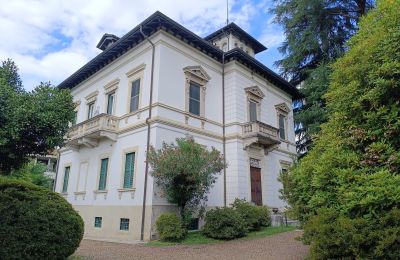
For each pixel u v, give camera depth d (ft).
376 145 17.52
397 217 15.05
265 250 33.14
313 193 22.39
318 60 78.59
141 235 43.75
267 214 52.80
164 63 51.13
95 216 54.54
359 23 22.27
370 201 16.01
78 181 62.34
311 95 71.36
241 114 60.54
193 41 56.44
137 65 55.26
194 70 56.08
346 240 16.21
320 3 71.26
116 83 59.41
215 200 54.08
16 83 33.32
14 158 31.32
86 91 69.05
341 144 19.98
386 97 18.19
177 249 35.88
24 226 20.54
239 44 78.79
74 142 60.59
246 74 64.69
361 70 19.42
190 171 40.96
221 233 41.81
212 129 57.52
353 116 19.95
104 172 55.98
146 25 51.60
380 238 15.23
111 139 54.65
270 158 66.39
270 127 61.87
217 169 44.45
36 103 31.12
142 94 52.24
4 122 28.68
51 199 23.25
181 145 44.16
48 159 127.65
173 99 51.29
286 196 26.50
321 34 74.38
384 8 19.98
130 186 49.24
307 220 22.21
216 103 60.03
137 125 50.83
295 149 77.15
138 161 48.91
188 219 44.16
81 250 35.45
